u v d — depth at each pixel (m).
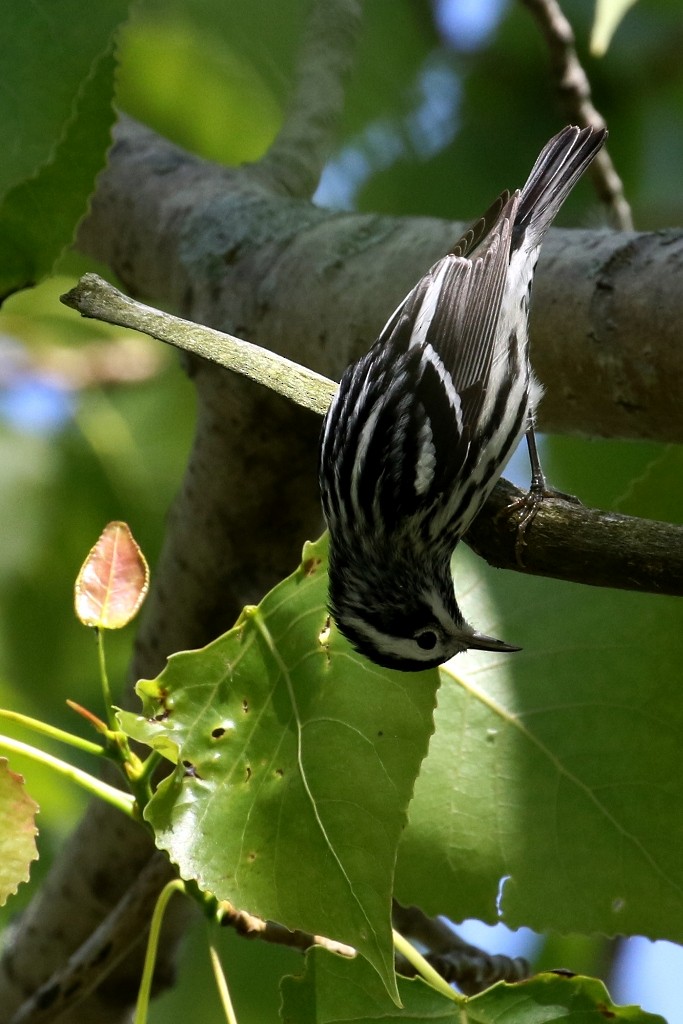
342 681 6.24
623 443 10.52
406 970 7.80
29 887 12.63
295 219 9.30
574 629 7.46
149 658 10.27
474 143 14.65
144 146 10.61
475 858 7.21
